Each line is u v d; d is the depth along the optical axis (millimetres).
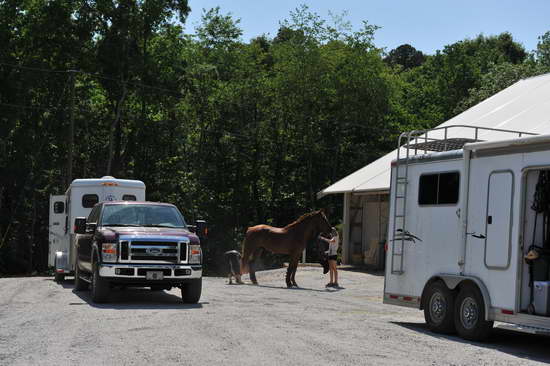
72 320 12102
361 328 11953
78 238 18375
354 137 58531
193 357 8750
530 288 10500
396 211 13523
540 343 11508
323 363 8523
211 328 11250
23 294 17844
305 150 56844
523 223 10625
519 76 56750
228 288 20891
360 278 25938
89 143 52812
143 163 52688
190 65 54438
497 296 10922
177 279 14875
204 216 53938
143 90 48375
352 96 56812
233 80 57875
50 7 45719
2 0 46844
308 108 57250
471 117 30250
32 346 9422
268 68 69000
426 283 12539
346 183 31438
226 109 56188
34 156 49125
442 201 12336
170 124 50969
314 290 21438
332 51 57000
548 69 56125
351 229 34188
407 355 9367
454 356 9516
